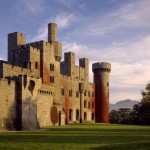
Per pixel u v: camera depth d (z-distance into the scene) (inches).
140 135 1658.5
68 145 1117.7
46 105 3058.6
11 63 3400.6
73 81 4247.0
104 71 4869.6
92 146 1086.4
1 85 2250.2
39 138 1439.5
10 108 2319.1
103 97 4845.0
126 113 5723.4
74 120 4234.7
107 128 2539.4
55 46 3732.8
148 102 4259.4
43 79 3420.3
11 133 1876.2
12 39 3454.7
